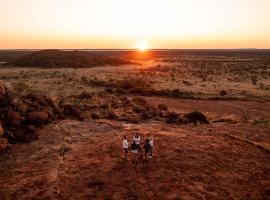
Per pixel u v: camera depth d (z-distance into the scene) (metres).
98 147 19.22
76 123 24.97
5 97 23.50
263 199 12.98
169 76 78.19
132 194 13.23
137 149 17.66
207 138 21.78
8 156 17.53
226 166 16.44
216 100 45.22
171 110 37.25
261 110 37.84
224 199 12.87
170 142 20.53
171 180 14.60
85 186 13.95
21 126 21.72
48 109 26.80
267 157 18.05
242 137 22.75
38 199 12.84
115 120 27.05
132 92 52.25
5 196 13.12
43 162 16.73
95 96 39.47
